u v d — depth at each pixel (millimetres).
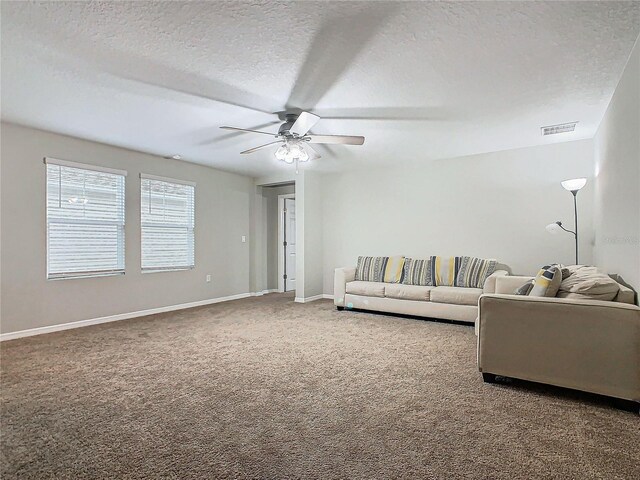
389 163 5535
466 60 2416
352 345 3529
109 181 4590
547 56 2363
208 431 1934
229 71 2564
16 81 2725
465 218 5094
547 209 4520
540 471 1583
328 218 6398
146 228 5023
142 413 2137
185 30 2070
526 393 2410
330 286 6379
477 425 1987
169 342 3635
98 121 3615
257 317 4820
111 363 3012
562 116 3459
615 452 1728
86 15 1924
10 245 3770
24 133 3844
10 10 1873
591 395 2377
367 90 2873
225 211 6227
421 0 1807
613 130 2967
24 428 1968
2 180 3715
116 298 4664
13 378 2686
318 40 2176
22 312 3846
